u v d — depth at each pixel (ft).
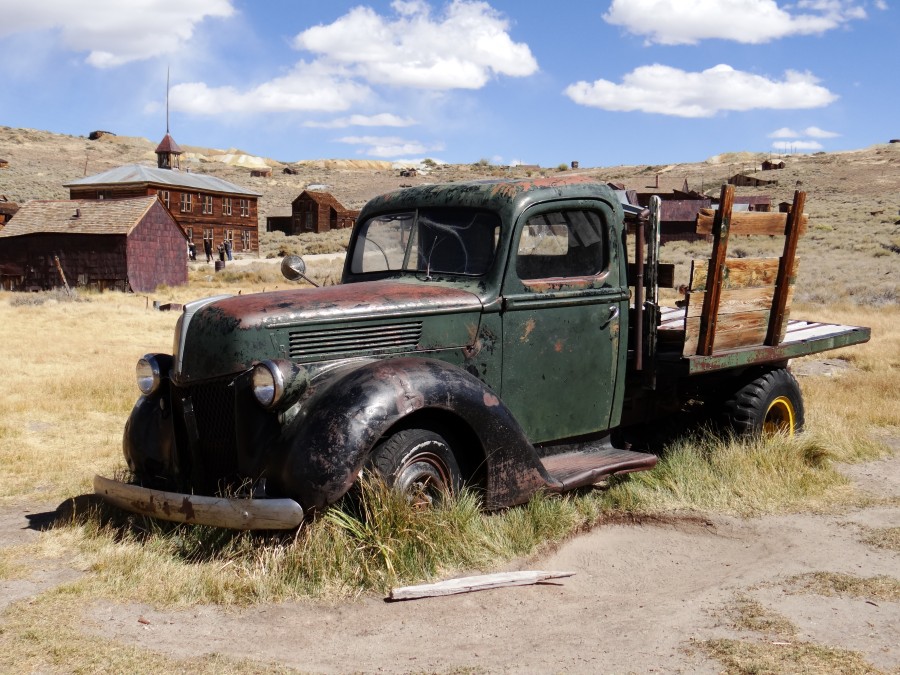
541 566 15.23
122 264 111.65
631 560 15.75
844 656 11.32
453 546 14.69
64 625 12.18
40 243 113.60
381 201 19.71
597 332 18.86
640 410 21.70
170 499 14.53
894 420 27.53
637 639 11.99
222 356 14.96
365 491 14.33
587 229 18.74
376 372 14.65
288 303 15.51
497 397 15.92
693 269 19.13
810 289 88.53
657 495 18.81
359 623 12.56
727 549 16.33
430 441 15.07
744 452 20.43
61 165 409.08
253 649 11.62
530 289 17.57
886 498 19.39
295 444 14.07
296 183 481.05
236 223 201.57
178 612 12.84
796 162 484.33
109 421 27.91
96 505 17.57
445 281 17.76
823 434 23.75
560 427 18.43
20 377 36.52
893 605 13.28
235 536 14.62
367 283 17.85
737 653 11.41
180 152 220.02
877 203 280.10
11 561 14.94
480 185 18.12
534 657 11.43
